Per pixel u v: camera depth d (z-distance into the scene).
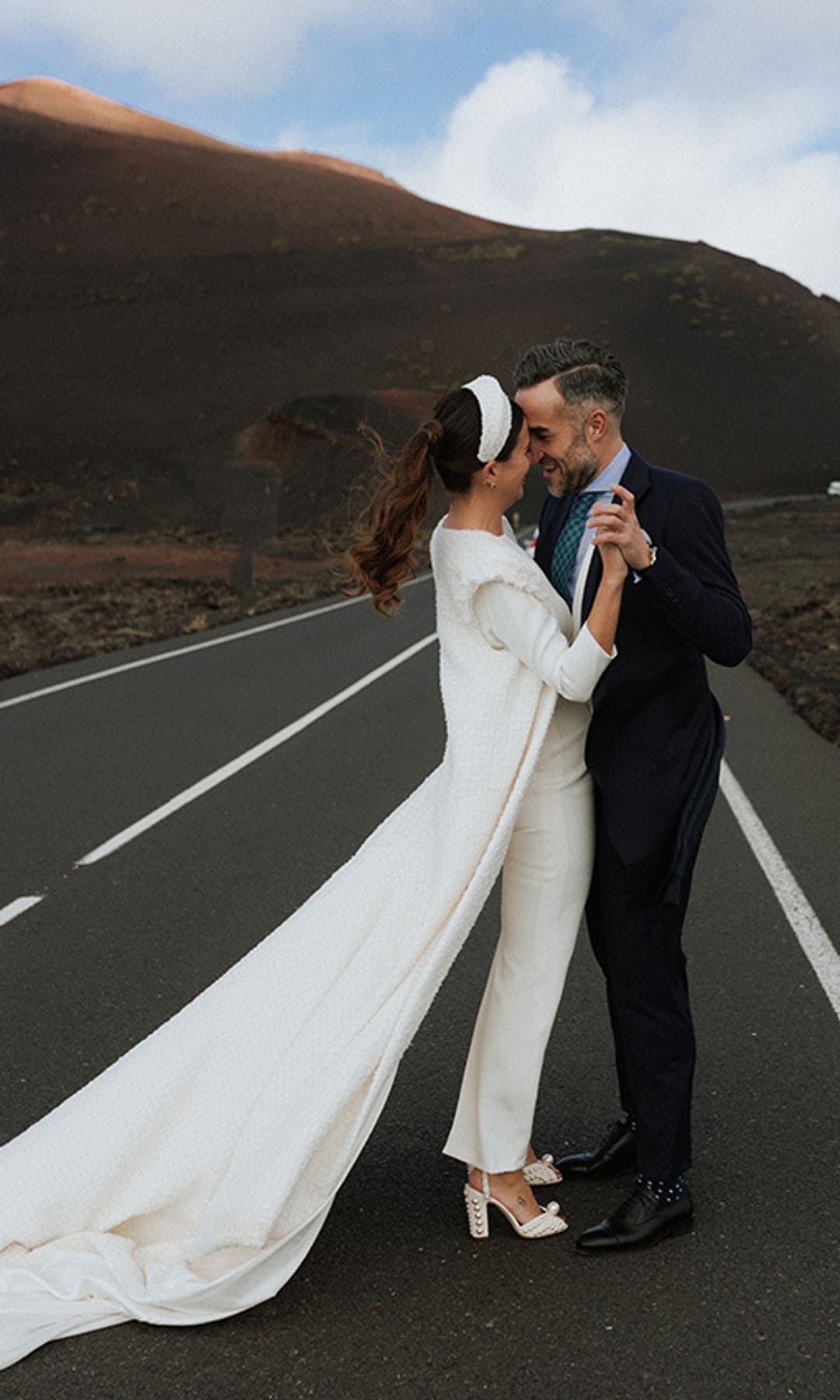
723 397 115.38
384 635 18.88
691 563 3.31
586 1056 4.54
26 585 28.39
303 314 117.25
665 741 3.35
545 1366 2.83
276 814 8.03
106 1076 3.33
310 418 57.44
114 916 6.09
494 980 3.45
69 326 111.88
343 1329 2.99
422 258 135.62
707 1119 4.04
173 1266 3.16
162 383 102.31
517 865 3.41
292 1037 3.18
